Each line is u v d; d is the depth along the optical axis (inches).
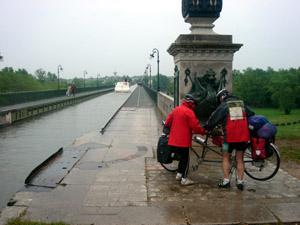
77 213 220.5
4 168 358.3
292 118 2032.5
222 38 423.2
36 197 251.9
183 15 461.7
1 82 2396.7
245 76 2977.4
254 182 281.6
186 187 270.5
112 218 212.5
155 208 227.3
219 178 292.2
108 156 389.4
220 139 283.9
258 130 267.6
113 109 1185.4
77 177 302.0
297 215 214.2
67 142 521.3
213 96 404.2
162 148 300.7
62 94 1822.1
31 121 822.5
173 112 285.9
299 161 348.8
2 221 208.5
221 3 431.2
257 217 211.3
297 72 2743.6
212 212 219.6
